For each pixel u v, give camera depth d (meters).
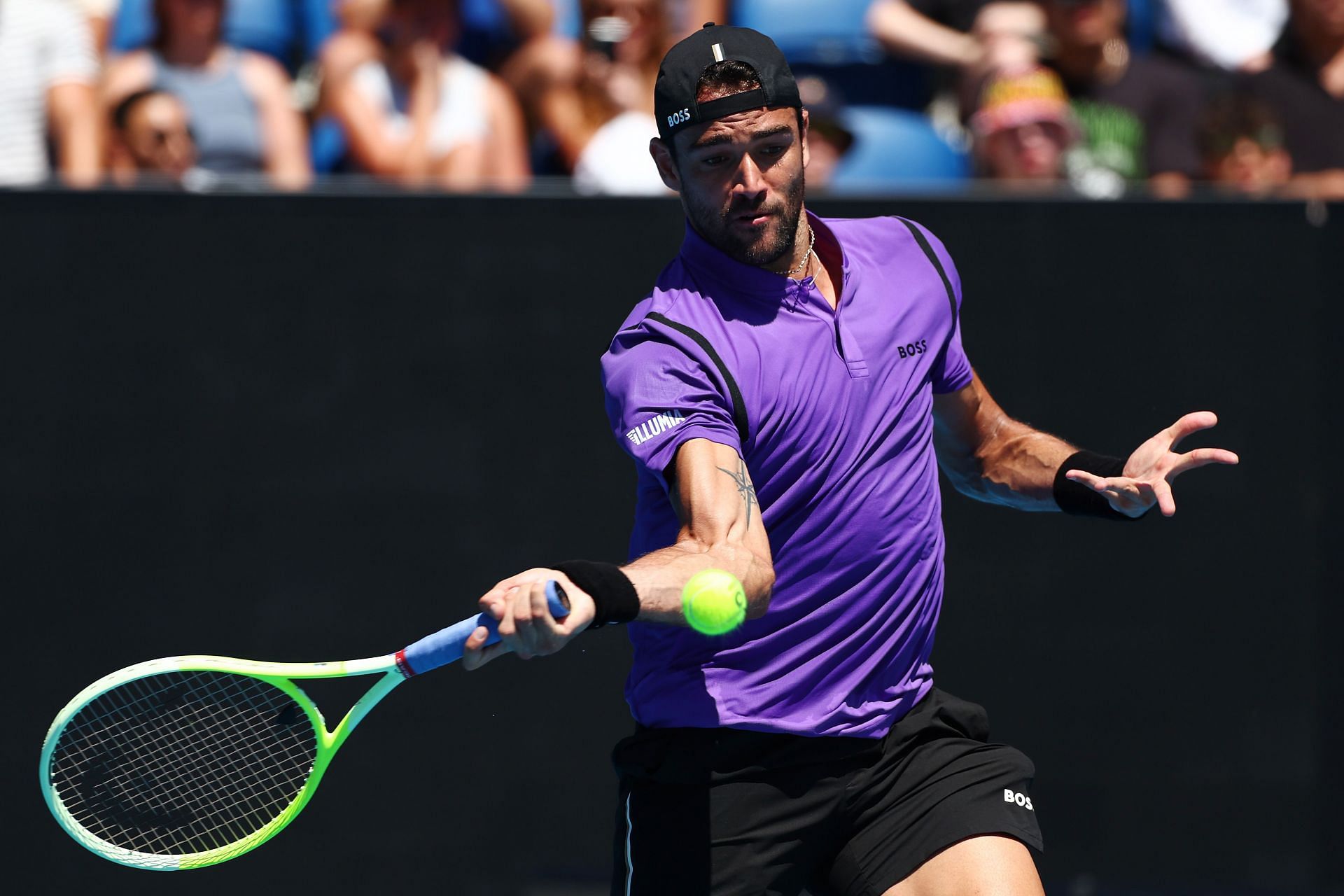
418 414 17.97
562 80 22.28
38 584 17.75
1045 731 18.45
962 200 18.28
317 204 17.84
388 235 17.91
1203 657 18.50
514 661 18.14
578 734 18.16
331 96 21.70
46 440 17.72
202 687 14.16
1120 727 18.47
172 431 17.78
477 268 17.98
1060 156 21.80
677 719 10.86
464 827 18.11
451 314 17.97
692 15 23.78
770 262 10.36
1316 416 18.41
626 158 21.86
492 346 18.00
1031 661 18.42
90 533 17.78
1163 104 22.50
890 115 23.08
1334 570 18.48
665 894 10.98
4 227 17.62
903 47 23.77
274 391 17.86
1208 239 18.34
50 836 17.83
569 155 22.33
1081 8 22.19
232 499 17.86
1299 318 18.39
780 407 10.26
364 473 17.94
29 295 17.66
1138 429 18.41
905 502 10.70
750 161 10.10
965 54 23.48
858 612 10.70
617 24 22.23
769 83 10.07
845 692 10.79
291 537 17.91
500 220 17.95
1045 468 11.62
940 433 12.27
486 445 18.02
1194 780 18.47
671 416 9.98
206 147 21.14
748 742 10.81
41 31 21.31
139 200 17.72
